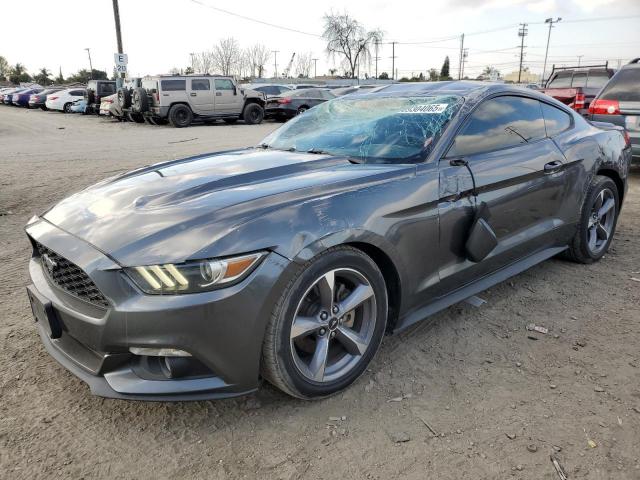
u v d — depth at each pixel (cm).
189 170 307
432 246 283
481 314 344
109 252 216
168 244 213
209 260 209
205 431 235
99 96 2680
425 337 315
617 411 244
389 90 385
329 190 253
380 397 257
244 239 216
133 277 209
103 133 1708
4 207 639
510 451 219
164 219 229
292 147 354
